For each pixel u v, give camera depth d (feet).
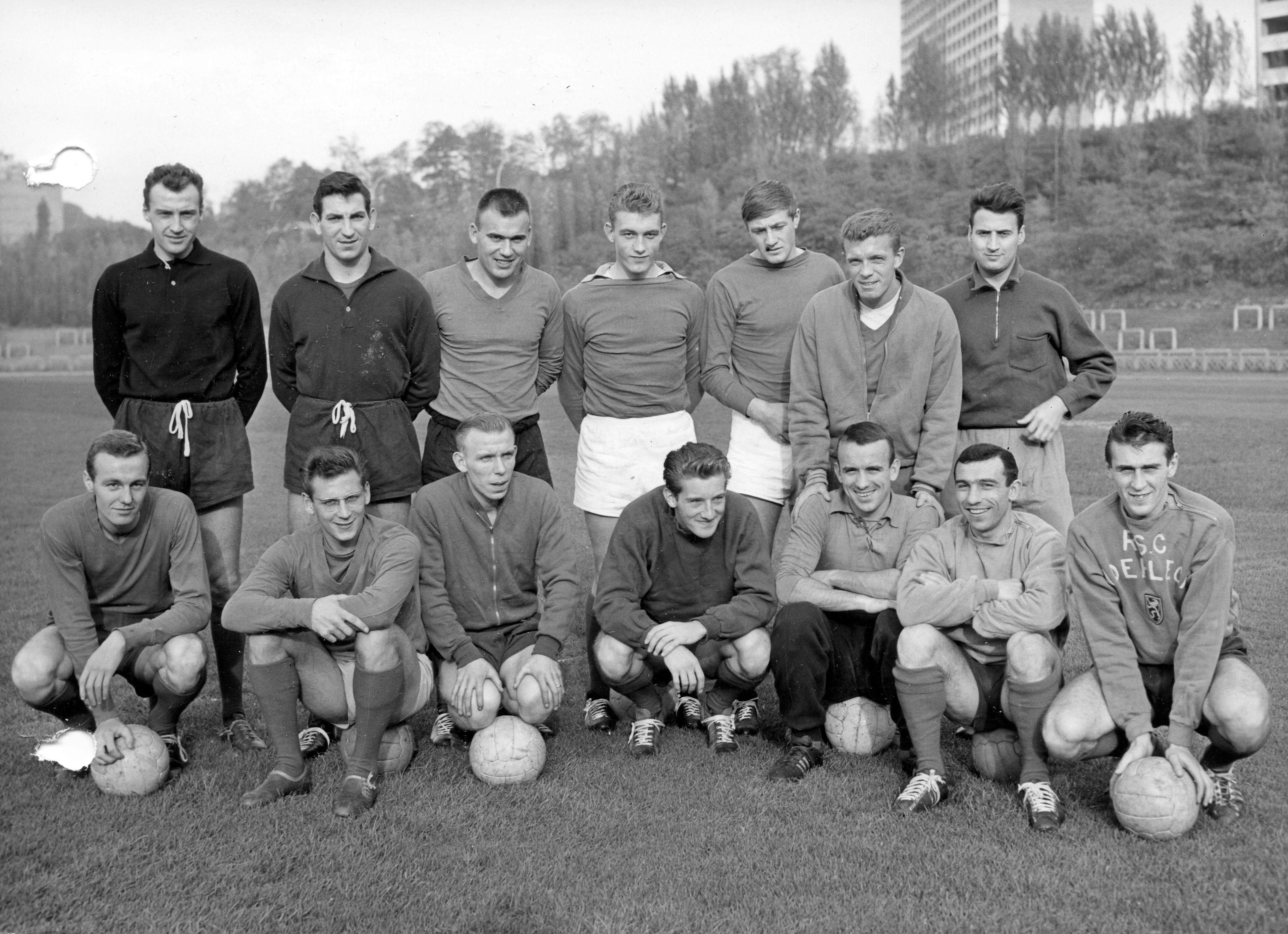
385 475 14.99
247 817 11.64
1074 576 11.98
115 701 16.07
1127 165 185.88
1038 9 197.36
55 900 9.79
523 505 14.21
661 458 16.53
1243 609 19.88
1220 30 195.42
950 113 196.85
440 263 146.10
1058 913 9.41
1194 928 9.13
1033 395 15.23
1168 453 11.26
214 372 14.74
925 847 10.78
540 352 16.79
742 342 16.72
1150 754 11.31
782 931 9.18
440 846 10.94
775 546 26.91
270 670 12.57
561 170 162.61
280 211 159.94
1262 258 156.97
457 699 13.23
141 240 178.29
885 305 14.98
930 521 14.11
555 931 9.22
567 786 12.57
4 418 74.64
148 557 13.41
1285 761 12.75
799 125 192.95
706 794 12.31
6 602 22.34
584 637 19.48
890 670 13.02
